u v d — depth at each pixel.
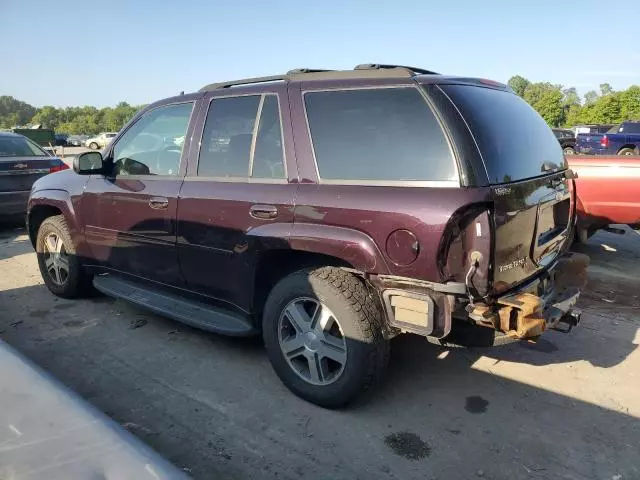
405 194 2.80
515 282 2.96
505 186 2.77
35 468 1.16
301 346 3.26
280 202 3.25
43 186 5.22
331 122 3.18
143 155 4.27
